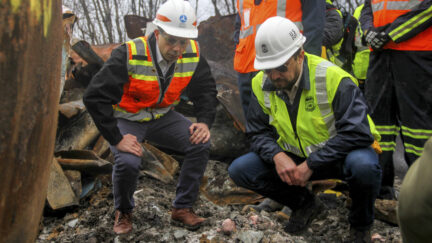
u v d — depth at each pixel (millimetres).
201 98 2689
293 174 2307
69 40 3633
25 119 922
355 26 3504
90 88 2246
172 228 2578
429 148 754
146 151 3416
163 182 3332
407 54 2793
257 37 2213
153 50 2355
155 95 2471
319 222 2730
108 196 2998
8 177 906
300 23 2924
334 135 2258
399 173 4227
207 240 2359
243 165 2529
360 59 3668
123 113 2502
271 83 2332
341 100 2135
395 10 2793
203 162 2576
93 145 3664
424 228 778
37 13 938
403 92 2855
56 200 2721
